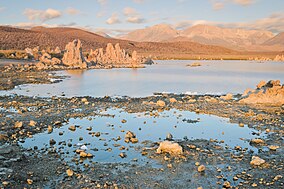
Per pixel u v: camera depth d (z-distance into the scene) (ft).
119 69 299.17
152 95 137.49
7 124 78.54
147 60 414.82
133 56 388.78
